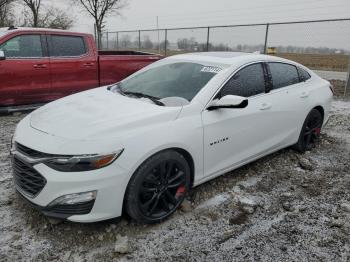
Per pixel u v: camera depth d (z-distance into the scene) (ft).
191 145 10.86
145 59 27.63
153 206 10.35
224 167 12.49
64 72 23.65
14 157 10.17
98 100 12.10
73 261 9.02
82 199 9.02
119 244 9.45
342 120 24.11
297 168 15.34
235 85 12.71
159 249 9.57
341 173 14.99
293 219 11.28
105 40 82.28
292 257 9.43
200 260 9.22
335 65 53.16
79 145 9.14
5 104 21.90
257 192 12.97
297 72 16.25
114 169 9.20
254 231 10.56
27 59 22.08
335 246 9.94
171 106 11.25
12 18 89.51
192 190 12.73
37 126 10.44
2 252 9.20
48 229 10.19
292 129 15.60
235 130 12.43
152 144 9.80
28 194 9.80
